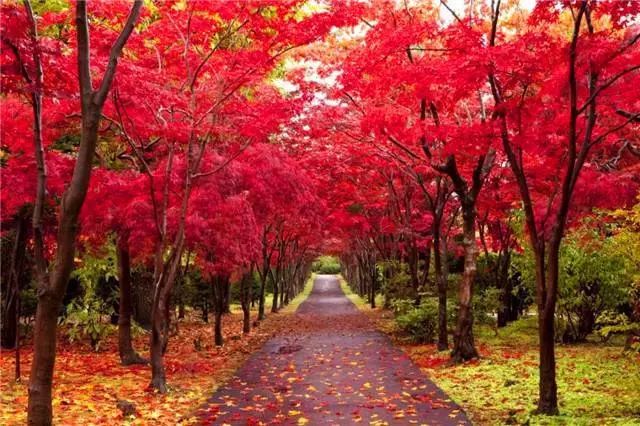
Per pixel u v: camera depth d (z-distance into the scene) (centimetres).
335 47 1452
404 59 1223
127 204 1155
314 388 1088
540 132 912
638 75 830
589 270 1502
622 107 1016
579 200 1173
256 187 1343
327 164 1872
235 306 3972
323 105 1497
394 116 1176
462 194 1397
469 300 1384
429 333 1784
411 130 1178
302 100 1109
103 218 1170
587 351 1436
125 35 580
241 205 1266
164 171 1162
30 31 637
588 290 1581
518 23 1234
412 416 852
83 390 1048
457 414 860
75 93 888
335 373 1262
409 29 1052
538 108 902
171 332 2139
